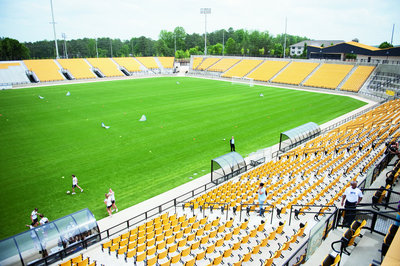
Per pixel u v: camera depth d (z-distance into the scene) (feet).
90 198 67.10
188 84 253.03
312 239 31.94
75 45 595.06
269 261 35.45
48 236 46.73
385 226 34.22
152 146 99.19
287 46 551.18
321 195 55.98
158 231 48.65
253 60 312.71
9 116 139.33
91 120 132.26
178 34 586.45
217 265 38.93
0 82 242.58
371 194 45.24
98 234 50.21
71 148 97.91
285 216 50.57
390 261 18.80
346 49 261.85
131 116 139.13
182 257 42.14
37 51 571.69
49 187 72.28
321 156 81.92
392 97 164.86
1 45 361.51
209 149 96.02
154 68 345.31
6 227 57.21
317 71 248.11
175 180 74.74
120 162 86.38
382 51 238.68
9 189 71.41
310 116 138.82
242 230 47.57
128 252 41.81
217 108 155.94
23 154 93.09
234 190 63.52
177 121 130.11
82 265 39.73
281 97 189.78
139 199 65.87
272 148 96.17
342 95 197.47
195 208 56.85
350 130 103.30
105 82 265.13
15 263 43.47
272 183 67.36
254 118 134.92
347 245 31.12
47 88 226.58
